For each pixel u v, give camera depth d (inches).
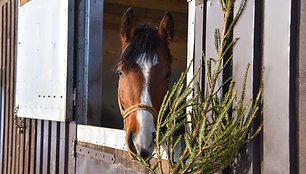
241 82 57.1
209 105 57.9
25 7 131.7
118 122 137.9
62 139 110.7
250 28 55.6
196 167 53.7
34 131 127.6
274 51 52.5
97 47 107.3
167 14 71.2
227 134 52.5
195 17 66.4
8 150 149.7
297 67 50.3
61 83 108.0
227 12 57.1
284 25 51.1
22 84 132.3
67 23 106.7
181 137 61.2
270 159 52.7
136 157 64.7
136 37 68.7
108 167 89.4
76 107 106.7
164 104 57.4
